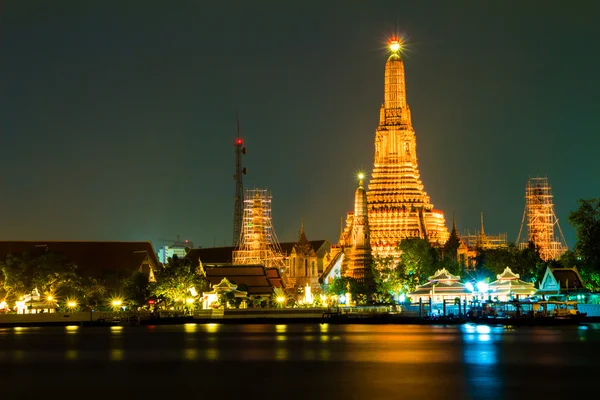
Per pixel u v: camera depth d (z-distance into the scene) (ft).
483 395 287.28
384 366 354.54
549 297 608.60
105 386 309.42
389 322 623.77
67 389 303.68
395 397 285.02
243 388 303.68
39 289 619.67
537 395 286.87
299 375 331.77
